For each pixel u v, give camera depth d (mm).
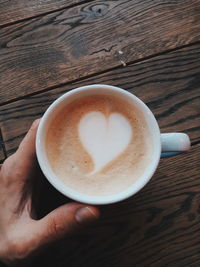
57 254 233
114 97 211
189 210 238
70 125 209
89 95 211
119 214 237
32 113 247
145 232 235
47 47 260
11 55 258
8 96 249
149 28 267
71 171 202
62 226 201
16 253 212
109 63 257
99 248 234
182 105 251
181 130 247
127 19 268
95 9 269
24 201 223
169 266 232
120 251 233
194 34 266
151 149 203
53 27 264
